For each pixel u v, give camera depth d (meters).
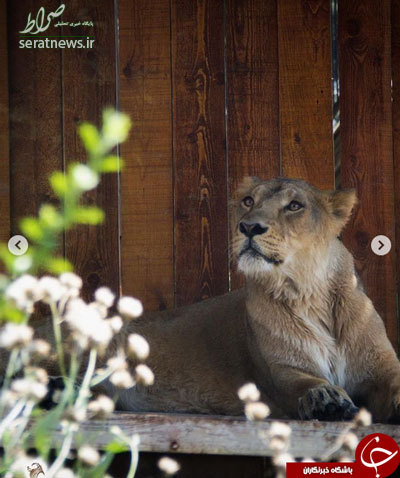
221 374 9.31
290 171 10.65
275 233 8.27
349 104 10.73
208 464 7.60
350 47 10.76
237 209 8.89
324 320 8.56
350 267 8.74
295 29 10.77
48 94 10.73
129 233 10.68
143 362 9.48
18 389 4.56
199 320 9.67
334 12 10.80
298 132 10.68
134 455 4.82
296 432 6.89
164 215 10.69
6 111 10.66
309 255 8.52
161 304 10.61
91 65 10.77
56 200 10.59
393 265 10.54
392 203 10.61
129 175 10.73
